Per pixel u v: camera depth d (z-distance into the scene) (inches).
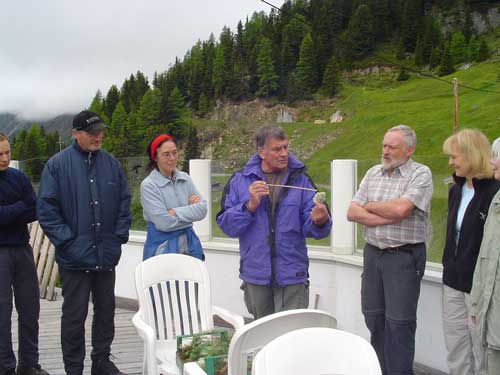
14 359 134.3
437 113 2876.5
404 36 4067.4
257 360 64.1
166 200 144.5
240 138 3831.2
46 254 241.9
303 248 122.0
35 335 138.8
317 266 180.7
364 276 130.0
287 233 118.8
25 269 136.1
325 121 3607.3
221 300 201.3
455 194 119.8
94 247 127.6
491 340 88.3
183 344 107.8
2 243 131.5
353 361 67.6
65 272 128.0
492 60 3479.3
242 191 122.6
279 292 121.6
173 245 143.5
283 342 66.1
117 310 218.1
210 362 94.7
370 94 3651.6
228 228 119.3
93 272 132.4
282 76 4042.8
